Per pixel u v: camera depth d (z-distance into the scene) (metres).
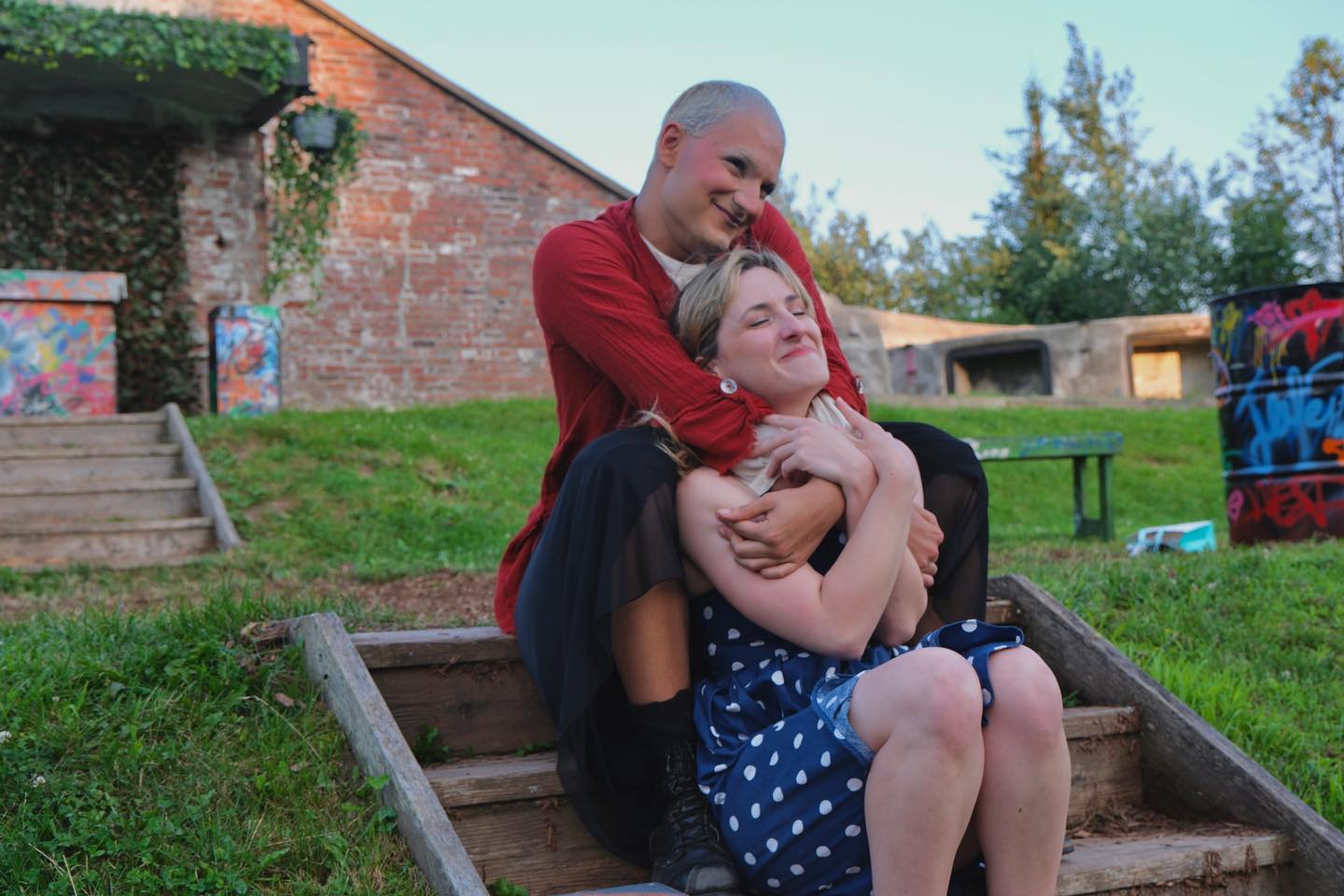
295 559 6.64
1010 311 37.88
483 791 2.38
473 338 15.07
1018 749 1.97
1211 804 2.90
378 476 8.46
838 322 23.36
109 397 10.44
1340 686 4.14
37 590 5.95
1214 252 35.09
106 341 10.44
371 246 14.70
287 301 14.36
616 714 2.35
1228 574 5.17
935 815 1.87
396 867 2.23
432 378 14.88
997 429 14.54
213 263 14.18
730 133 2.64
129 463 8.22
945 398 16.31
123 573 6.35
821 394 2.47
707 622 2.32
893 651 2.31
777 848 2.06
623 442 2.29
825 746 1.99
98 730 2.58
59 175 13.67
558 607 2.34
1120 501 11.84
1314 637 4.54
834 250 41.50
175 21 11.99
